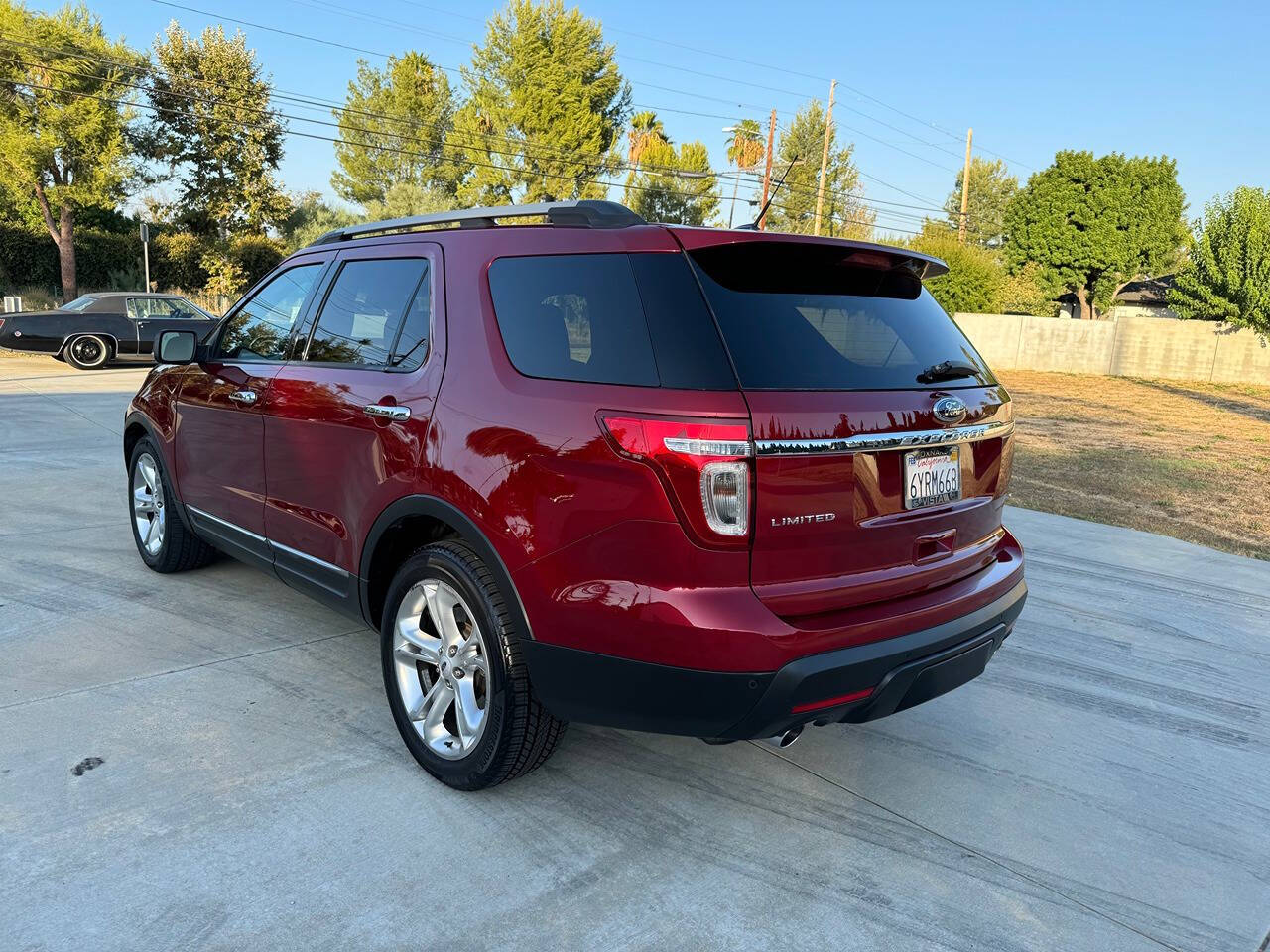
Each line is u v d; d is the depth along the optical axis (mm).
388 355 3064
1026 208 39500
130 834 2520
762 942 2238
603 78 41406
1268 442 12836
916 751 3342
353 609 3256
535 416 2463
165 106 33875
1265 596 5496
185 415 4207
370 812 2705
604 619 2336
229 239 36031
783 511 2254
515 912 2295
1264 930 2400
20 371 16078
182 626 4105
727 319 2301
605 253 2494
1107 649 4508
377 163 51438
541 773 3021
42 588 4535
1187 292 26719
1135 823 2908
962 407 2688
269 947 2121
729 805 2879
